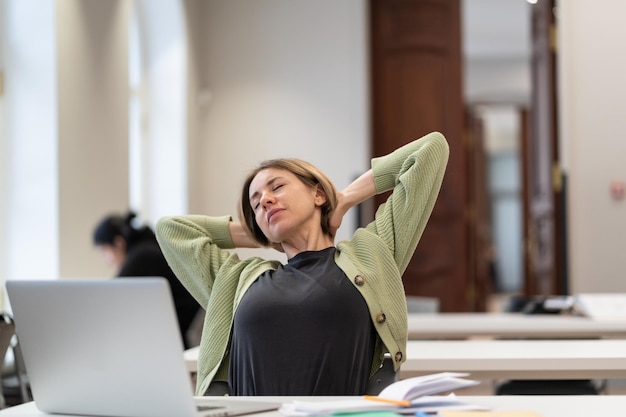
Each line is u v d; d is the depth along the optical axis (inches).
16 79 236.7
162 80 340.5
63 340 86.0
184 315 228.4
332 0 364.2
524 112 617.9
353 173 362.0
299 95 365.1
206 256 114.8
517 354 133.1
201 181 366.0
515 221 847.7
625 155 320.5
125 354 82.7
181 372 80.4
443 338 189.2
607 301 208.7
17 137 236.5
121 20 282.0
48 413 90.8
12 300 87.5
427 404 86.7
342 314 101.5
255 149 366.0
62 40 239.3
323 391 99.7
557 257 326.0
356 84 362.9
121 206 277.7
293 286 103.7
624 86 320.5
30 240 235.0
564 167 324.8
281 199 108.5
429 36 377.7
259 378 101.0
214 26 368.8
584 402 91.0
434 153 112.8
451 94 377.1
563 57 323.9
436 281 380.2
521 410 86.4
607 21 321.4
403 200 111.4
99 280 82.2
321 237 111.7
